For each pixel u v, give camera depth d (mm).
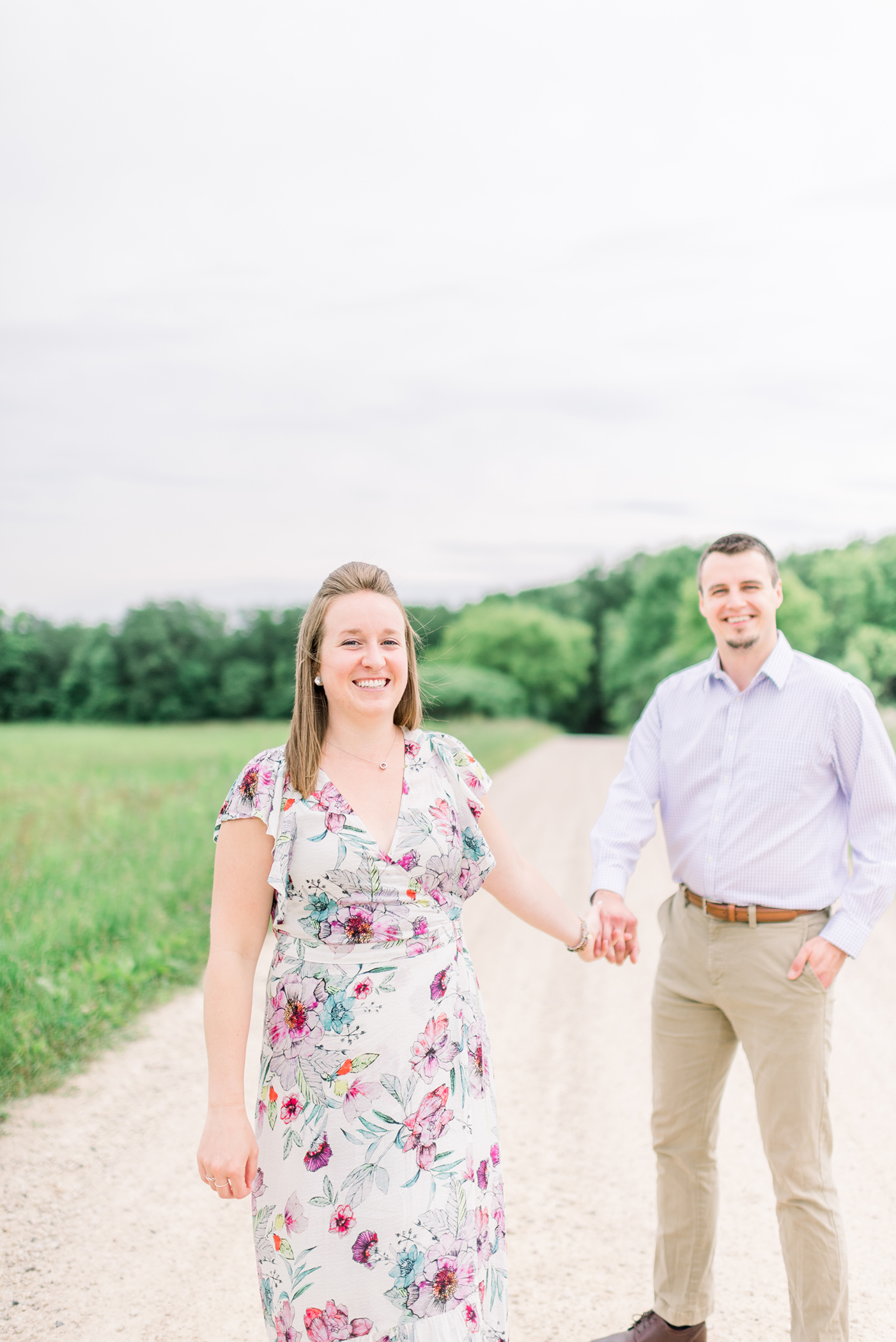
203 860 7887
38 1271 2930
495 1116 2051
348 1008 1909
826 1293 2355
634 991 5773
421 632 2240
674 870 2666
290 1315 1869
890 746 2494
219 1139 1862
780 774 2480
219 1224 3223
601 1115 4086
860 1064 4594
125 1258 3016
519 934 7031
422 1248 1837
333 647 2033
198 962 5934
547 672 70938
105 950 5691
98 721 69125
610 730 72250
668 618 66688
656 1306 2621
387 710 2041
